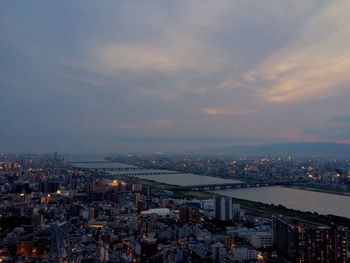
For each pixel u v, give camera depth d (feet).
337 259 643.45
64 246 609.42
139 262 633.20
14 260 613.52
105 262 600.80
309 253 643.04
